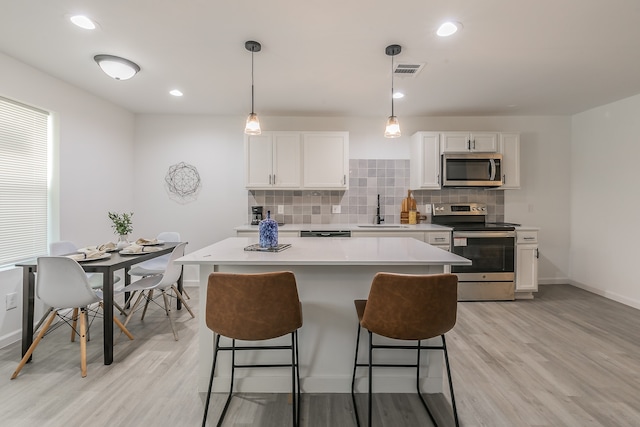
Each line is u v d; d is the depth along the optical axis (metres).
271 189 4.03
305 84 3.11
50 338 2.63
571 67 2.73
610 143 3.70
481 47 2.38
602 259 3.82
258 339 1.51
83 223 3.29
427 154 3.94
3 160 2.58
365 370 1.96
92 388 1.95
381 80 3.01
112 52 2.46
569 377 2.07
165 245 3.13
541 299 3.70
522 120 4.25
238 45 2.35
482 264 3.66
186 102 3.68
